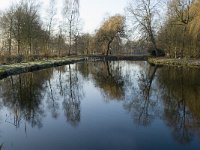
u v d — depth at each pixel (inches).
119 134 428.8
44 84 932.0
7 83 909.2
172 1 1782.7
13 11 1845.5
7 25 1860.2
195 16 1418.6
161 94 722.2
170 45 1994.3
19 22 1771.7
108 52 2940.5
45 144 391.9
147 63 1979.6
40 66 1439.5
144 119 503.2
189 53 1754.4
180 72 1192.8
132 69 1492.4
